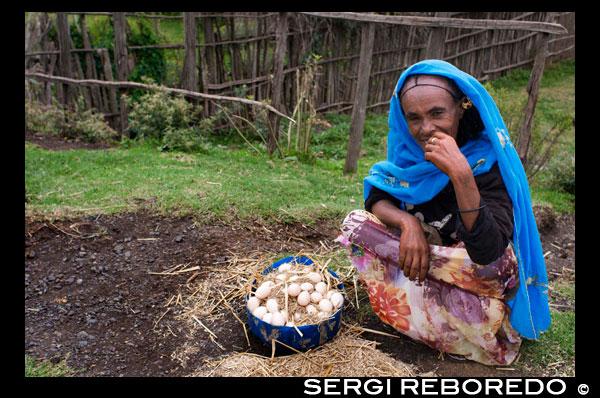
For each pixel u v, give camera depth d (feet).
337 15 18.57
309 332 8.61
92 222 13.03
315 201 15.23
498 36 41.19
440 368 8.59
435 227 8.60
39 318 9.95
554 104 35.65
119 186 15.30
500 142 7.72
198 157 20.04
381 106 37.70
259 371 8.47
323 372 8.44
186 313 10.18
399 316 8.67
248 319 9.35
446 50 37.47
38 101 26.78
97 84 25.22
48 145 22.07
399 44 37.14
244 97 29.25
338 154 27.25
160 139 22.68
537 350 9.17
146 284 11.02
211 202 14.05
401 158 8.68
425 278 8.27
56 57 27.02
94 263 11.63
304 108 22.67
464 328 8.24
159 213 13.50
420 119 7.66
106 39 29.99
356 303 10.46
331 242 13.05
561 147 25.58
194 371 8.62
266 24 30.45
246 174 17.71
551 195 18.76
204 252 12.06
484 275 7.75
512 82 41.83
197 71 28.45
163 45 28.89
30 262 11.58
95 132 23.82
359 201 16.03
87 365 8.77
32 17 28.40
